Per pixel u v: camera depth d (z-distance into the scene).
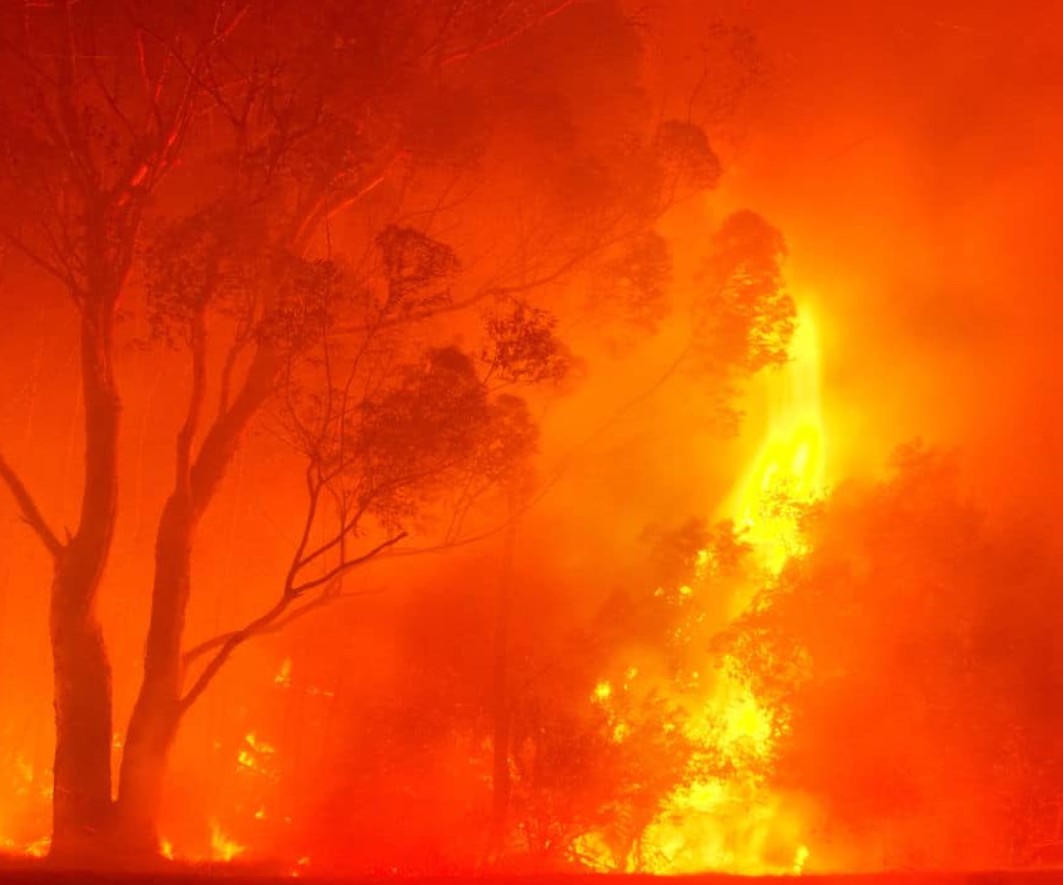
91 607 17.23
